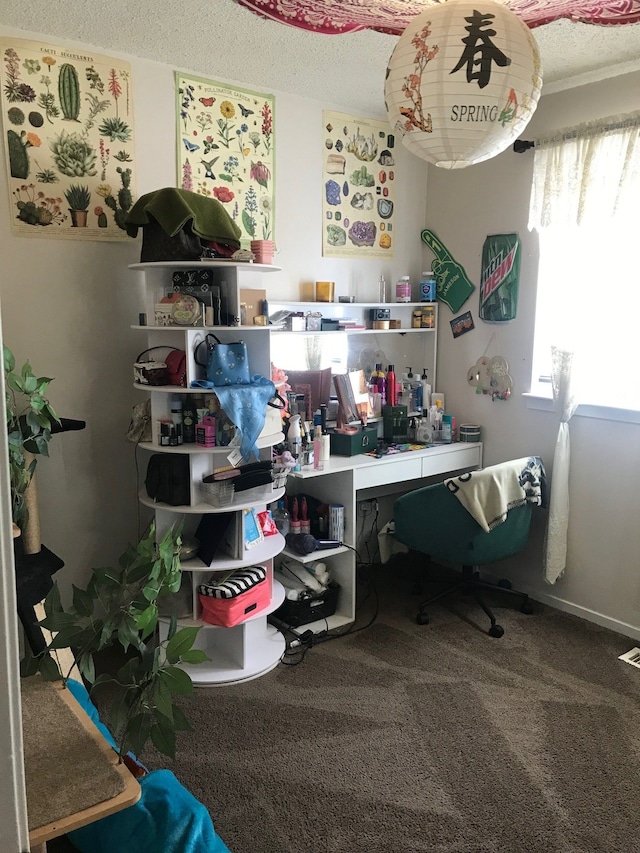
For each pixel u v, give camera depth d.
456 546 2.96
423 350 3.81
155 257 2.48
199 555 2.63
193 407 2.63
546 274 3.23
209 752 2.21
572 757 2.19
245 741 2.27
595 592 3.12
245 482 2.62
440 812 1.95
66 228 2.62
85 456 2.79
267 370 2.71
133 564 1.54
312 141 3.23
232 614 2.58
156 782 1.63
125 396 2.85
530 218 3.11
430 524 2.99
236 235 2.53
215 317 2.51
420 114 1.48
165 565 1.49
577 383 3.01
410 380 3.66
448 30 1.40
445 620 3.16
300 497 3.29
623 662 2.78
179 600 2.68
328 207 3.34
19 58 2.42
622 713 2.43
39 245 2.57
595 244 2.89
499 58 1.40
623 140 2.76
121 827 1.51
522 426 3.37
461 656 2.83
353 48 2.56
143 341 2.86
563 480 3.10
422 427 3.56
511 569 3.48
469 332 3.57
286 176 3.17
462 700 2.51
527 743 2.26
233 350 2.52
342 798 2.01
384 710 2.45
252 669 2.66
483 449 3.59
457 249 3.57
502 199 3.31
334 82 2.96
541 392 3.31
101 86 2.60
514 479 2.92
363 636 3.00
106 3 2.19
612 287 2.92
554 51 2.61
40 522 2.73
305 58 2.67
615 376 3.02
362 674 2.69
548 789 2.05
